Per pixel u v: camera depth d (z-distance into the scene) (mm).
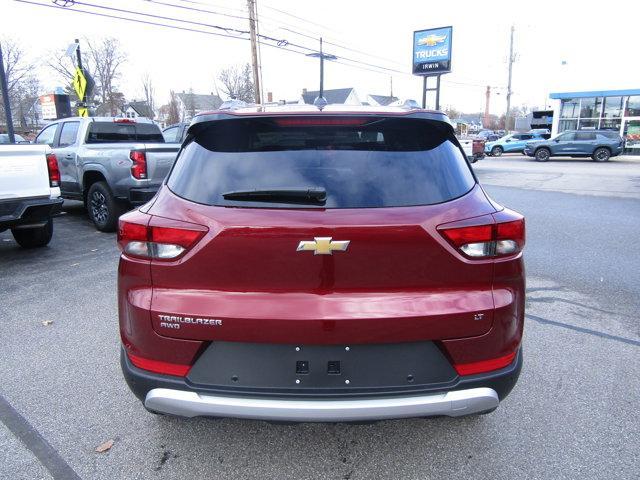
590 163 26094
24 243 7316
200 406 2275
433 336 2260
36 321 4605
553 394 3328
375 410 2229
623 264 6406
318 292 2250
